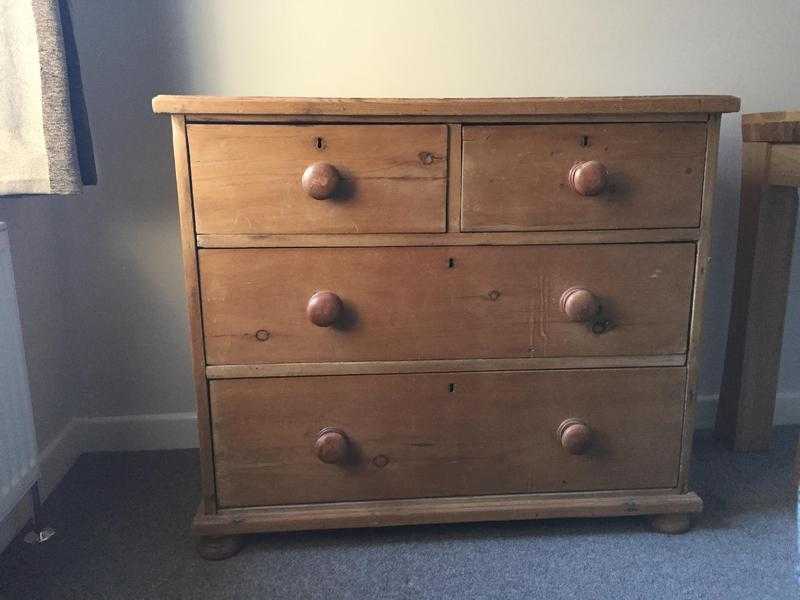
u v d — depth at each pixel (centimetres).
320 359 119
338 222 114
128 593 116
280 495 124
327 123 110
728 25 158
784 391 179
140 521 137
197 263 114
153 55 150
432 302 118
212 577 120
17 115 113
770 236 152
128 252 159
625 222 117
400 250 116
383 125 110
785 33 160
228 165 110
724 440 168
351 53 153
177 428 169
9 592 116
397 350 120
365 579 119
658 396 125
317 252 115
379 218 114
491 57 156
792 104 163
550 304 120
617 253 119
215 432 121
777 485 148
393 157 112
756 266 154
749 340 158
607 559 124
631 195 116
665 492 130
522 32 155
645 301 121
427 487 126
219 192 111
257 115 108
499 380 122
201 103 106
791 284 173
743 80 161
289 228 113
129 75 151
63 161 115
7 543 129
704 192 117
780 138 142
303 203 112
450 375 122
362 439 123
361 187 112
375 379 121
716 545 128
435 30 154
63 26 124
